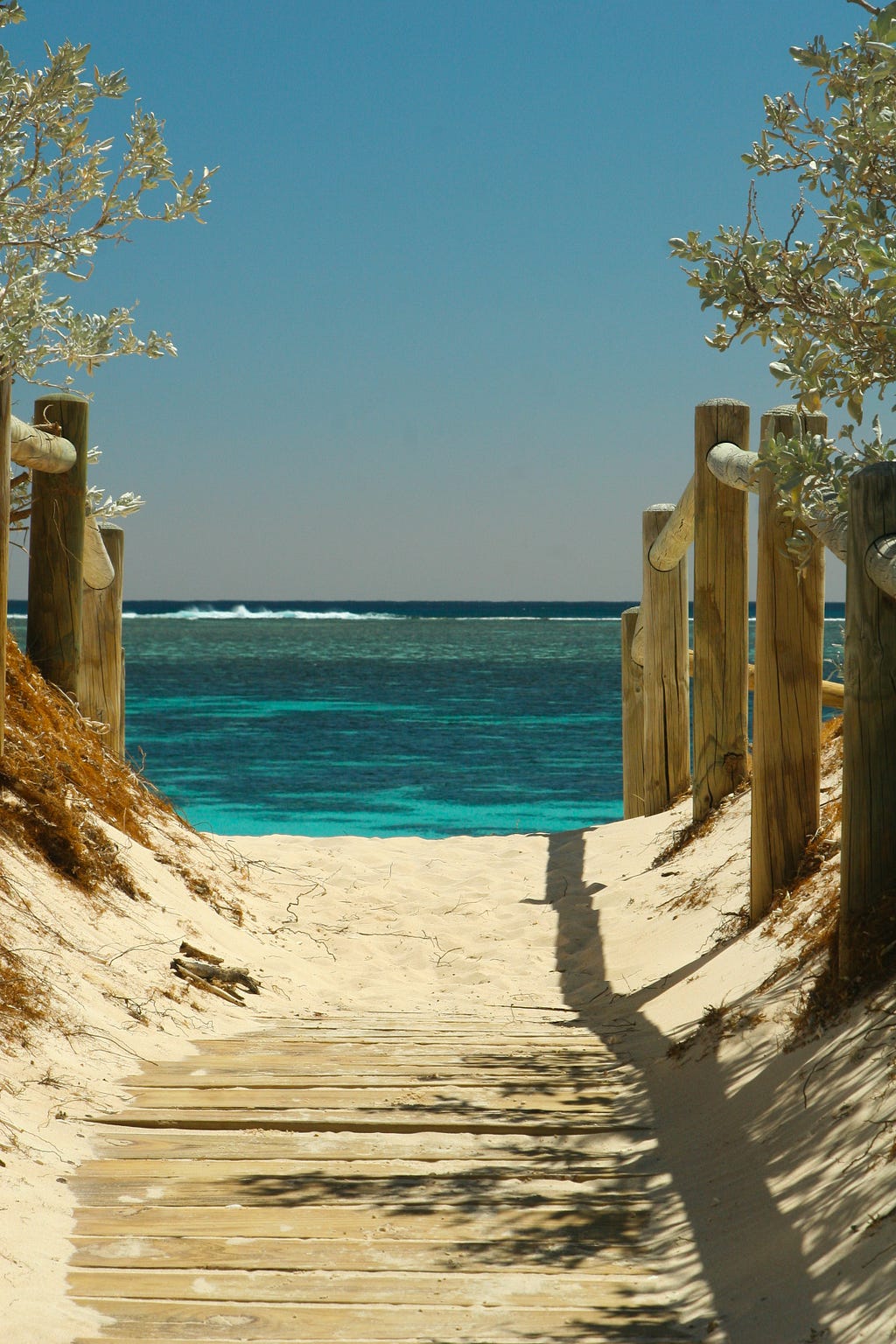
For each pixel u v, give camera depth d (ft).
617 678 168.96
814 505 15.60
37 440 23.66
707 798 28.37
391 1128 13.61
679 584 32.91
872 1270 8.89
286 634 347.77
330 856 32.96
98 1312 9.29
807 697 19.89
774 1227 10.25
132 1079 14.96
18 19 15.81
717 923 21.97
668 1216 11.21
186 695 132.98
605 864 30.50
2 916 16.62
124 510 27.43
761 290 13.80
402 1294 9.71
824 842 19.71
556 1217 11.25
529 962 24.16
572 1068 16.11
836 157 13.04
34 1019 14.87
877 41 10.92
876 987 13.05
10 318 16.34
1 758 20.71
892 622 13.76
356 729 98.22
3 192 16.14
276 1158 12.60
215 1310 9.36
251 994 20.34
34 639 26.45
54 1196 11.31
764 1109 12.62
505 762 77.30
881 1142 10.39
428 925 27.14
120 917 20.16
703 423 26.40
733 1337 8.97
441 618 645.10
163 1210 11.18
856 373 13.57
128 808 25.82
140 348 17.46
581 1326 9.24
